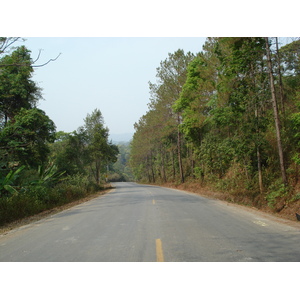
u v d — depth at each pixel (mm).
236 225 8758
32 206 15031
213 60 23922
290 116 15797
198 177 32062
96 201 19609
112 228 8688
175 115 37031
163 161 54906
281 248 5977
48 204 17641
